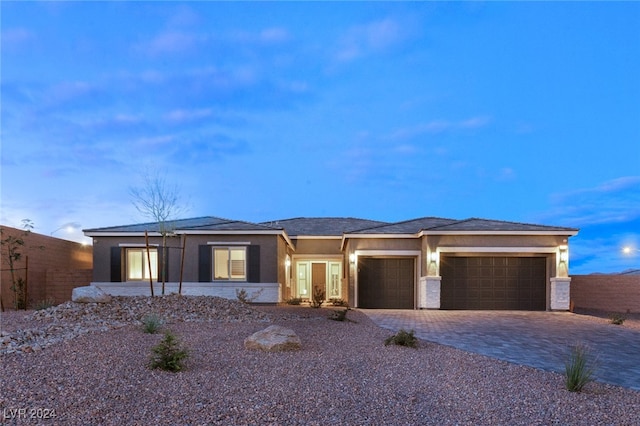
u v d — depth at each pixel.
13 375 5.73
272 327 8.62
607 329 13.11
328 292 26.02
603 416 5.21
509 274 19.80
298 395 5.56
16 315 12.63
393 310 19.11
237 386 5.84
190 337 9.23
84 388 5.42
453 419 5.01
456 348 9.42
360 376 6.62
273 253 20.48
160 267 20.67
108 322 10.89
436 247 19.42
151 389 5.56
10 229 18.48
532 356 8.69
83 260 24.67
